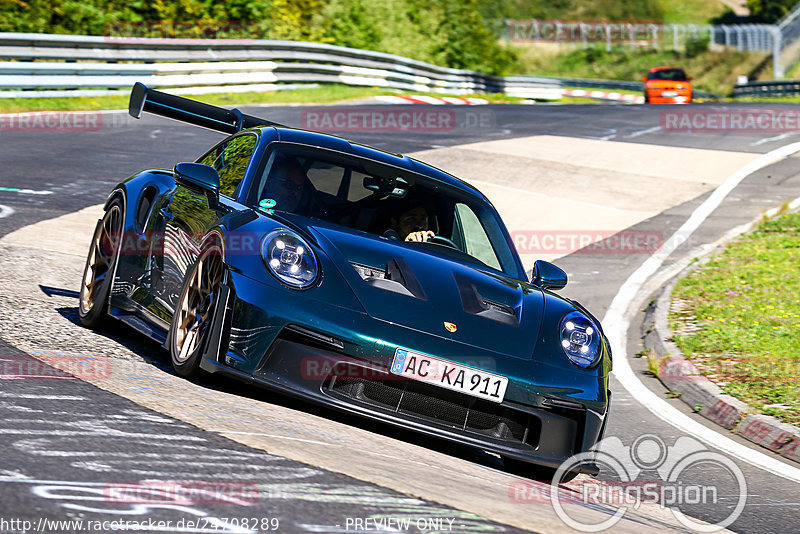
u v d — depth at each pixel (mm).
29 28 82312
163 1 94438
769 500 17281
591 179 54219
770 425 21625
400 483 11508
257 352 14633
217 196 17641
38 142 50000
